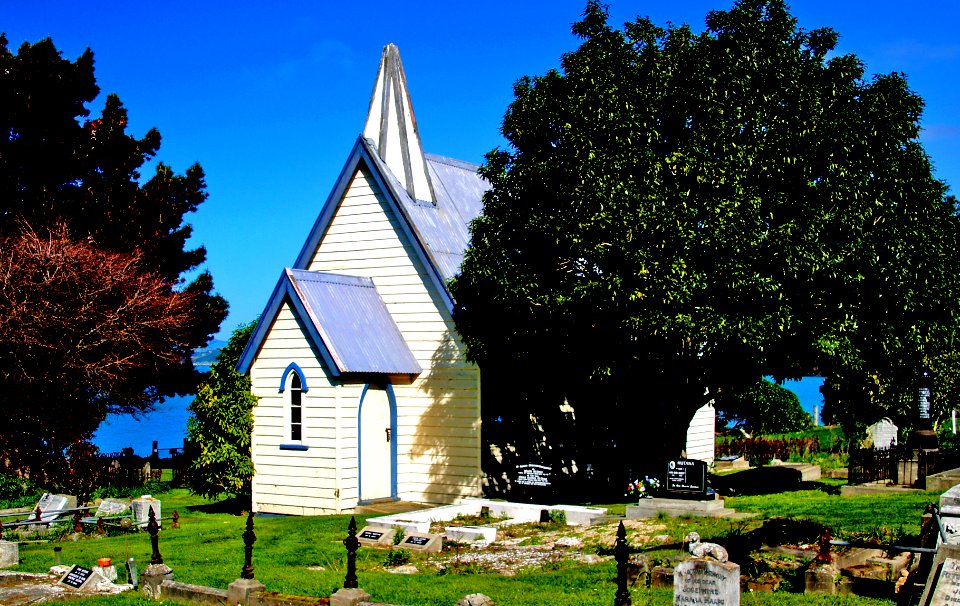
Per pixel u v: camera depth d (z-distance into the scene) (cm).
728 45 2512
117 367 3531
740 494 2941
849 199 2456
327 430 2948
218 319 4347
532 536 2222
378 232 3309
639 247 2386
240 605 1530
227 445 3052
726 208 2369
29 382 3253
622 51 2603
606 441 3488
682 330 2345
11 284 3231
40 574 1875
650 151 2462
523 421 3281
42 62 3909
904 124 2520
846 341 2466
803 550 1672
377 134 3481
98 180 4094
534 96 2670
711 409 4341
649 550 1842
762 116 2467
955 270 2791
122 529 2553
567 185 2533
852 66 2539
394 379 3172
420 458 3145
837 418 4262
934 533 1429
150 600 1625
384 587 1678
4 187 3812
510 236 2681
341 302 3123
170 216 4238
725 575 1194
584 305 2516
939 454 2623
